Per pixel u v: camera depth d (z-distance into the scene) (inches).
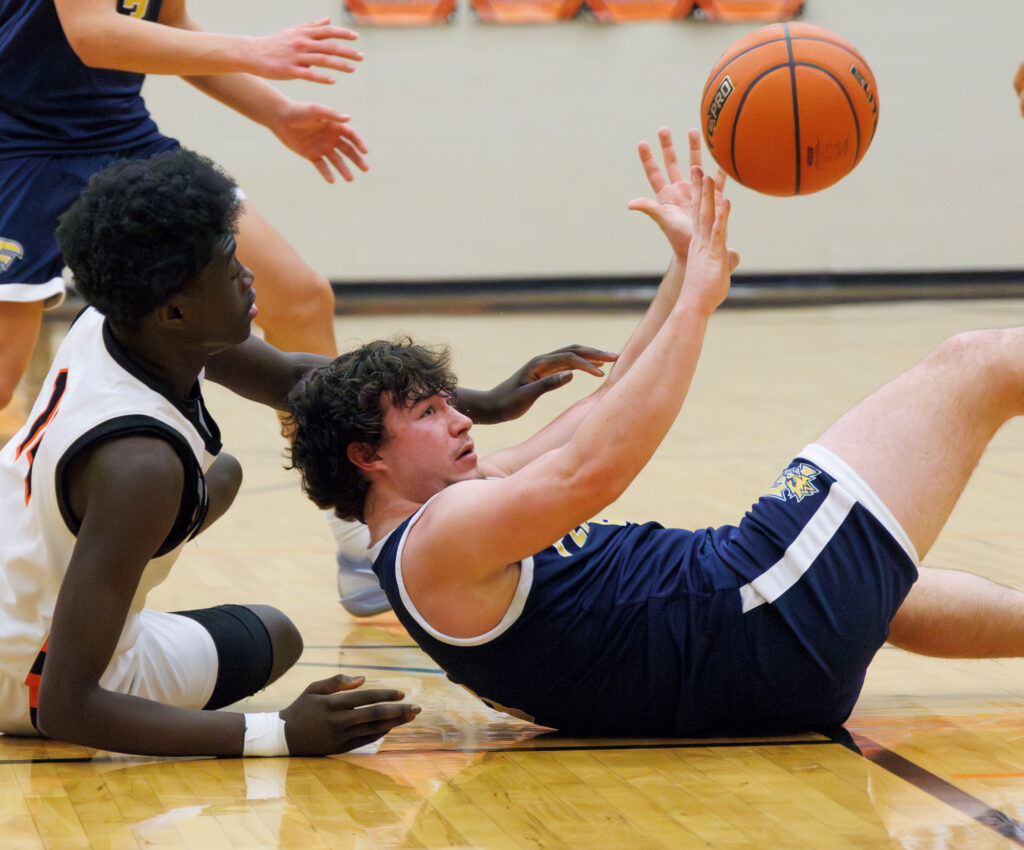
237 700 222.8
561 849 162.4
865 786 184.1
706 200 181.3
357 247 920.9
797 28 244.5
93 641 179.9
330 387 199.9
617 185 929.5
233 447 482.0
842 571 192.2
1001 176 938.7
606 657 194.9
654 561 197.2
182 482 183.2
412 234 923.4
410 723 217.3
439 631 193.3
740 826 169.8
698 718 201.2
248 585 307.1
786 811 174.7
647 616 193.3
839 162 240.8
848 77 237.9
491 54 908.0
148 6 300.5
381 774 191.0
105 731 185.2
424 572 189.3
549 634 193.5
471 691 206.1
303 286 301.0
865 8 914.1
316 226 914.1
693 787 184.4
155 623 212.1
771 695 196.9
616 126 922.7
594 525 204.1
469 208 925.2
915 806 176.7
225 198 178.2
